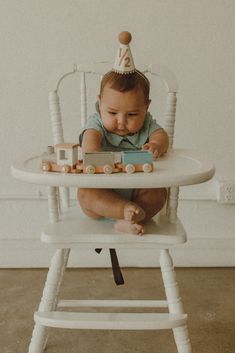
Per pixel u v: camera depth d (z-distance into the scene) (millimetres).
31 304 1666
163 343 1453
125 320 1136
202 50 1828
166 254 1217
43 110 1856
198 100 1862
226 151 1902
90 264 1971
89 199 1159
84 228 1183
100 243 1144
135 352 1403
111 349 1418
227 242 1961
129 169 1010
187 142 1894
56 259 1223
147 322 1130
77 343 1449
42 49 1816
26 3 1785
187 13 1802
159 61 1831
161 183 986
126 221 1121
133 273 1928
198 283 1837
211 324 1546
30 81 1837
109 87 1121
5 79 1832
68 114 1852
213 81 1851
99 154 1009
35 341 1190
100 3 1792
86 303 1373
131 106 1120
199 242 1953
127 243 1142
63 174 996
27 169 1048
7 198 1895
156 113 1849
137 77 1131
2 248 1950
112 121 1139
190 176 1002
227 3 1801
